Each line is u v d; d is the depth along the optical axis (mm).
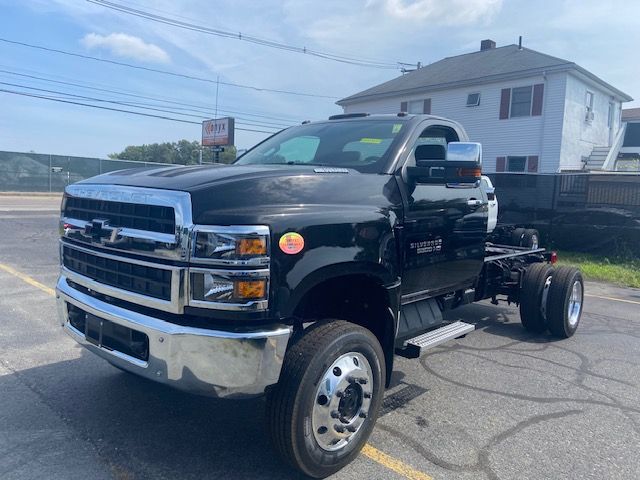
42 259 10148
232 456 3367
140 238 3029
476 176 3799
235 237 2791
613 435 3889
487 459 3480
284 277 2904
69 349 5180
